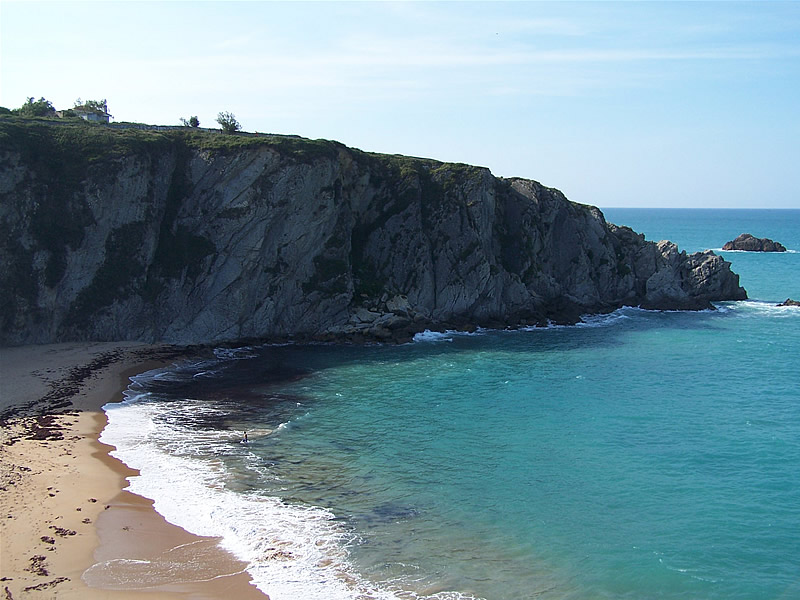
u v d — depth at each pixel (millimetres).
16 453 37562
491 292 85000
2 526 29109
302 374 60188
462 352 70312
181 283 70500
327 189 77000
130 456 38719
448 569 28109
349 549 29406
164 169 73500
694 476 38469
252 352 68312
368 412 49250
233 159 74000
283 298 75125
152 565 27094
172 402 50188
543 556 29500
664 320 90812
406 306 80812
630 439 44438
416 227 85688
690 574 28375
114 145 69812
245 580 26453
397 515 32906
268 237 73812
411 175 88000
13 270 61969
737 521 33094
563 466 39719
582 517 33281
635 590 27219
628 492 36281
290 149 75500
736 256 184000
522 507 34219
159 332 68312
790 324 87750
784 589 27375
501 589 26797
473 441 43625
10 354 59250
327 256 78500
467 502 34625
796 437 44938
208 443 41719
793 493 36281
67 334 64500
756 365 65562
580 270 96812
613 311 96500
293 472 37812
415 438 43938
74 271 65188
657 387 57375
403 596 25922
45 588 24719
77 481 34469
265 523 31438
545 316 88500
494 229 92125
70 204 66188
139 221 69312
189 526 30688
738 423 47812
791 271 148875
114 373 55969
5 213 62844
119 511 31531
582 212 99875
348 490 35656
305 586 26266
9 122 69500
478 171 88688
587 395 54719
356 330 75750
